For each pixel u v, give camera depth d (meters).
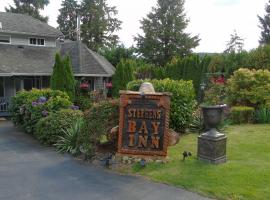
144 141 7.34
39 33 22.75
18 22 22.97
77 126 8.95
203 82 17.58
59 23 48.94
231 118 12.46
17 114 13.08
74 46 23.22
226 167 6.62
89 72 20.44
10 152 9.00
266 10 49.47
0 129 13.54
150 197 5.36
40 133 10.18
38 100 11.70
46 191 5.80
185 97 10.46
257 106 13.75
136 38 40.62
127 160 7.26
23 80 20.27
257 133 10.53
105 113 7.79
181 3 40.09
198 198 5.22
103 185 6.02
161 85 10.36
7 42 21.66
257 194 5.18
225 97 14.02
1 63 18.80
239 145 8.73
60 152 8.76
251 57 18.41
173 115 10.21
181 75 21.05
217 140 6.84
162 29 39.22
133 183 6.06
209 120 6.90
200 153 7.15
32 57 21.22
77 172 6.88
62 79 17.00
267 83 13.59
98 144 7.96
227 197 5.16
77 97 18.53
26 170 7.12
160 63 39.12
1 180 6.44
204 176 6.13
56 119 9.79
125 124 7.45
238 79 13.95
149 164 7.07
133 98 7.47
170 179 6.11
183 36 39.41
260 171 6.32
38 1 46.47
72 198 5.45
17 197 5.53
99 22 45.94
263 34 49.34
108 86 20.47
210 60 20.19
